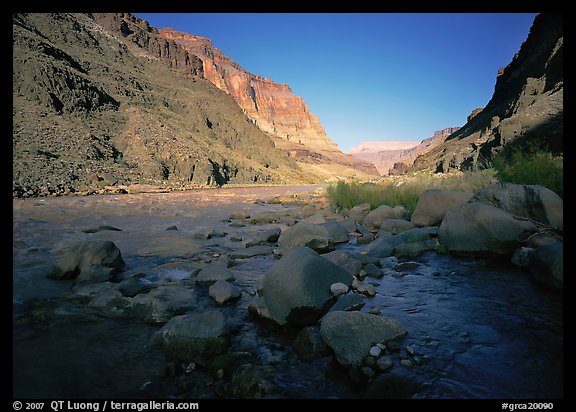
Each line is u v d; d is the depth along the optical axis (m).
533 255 4.70
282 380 2.64
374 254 6.48
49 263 6.31
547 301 3.94
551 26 52.97
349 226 9.25
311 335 3.19
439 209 8.08
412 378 2.57
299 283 3.73
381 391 2.46
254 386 2.52
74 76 39.72
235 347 3.21
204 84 102.56
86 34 66.75
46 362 2.92
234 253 7.25
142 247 7.98
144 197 24.00
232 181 54.84
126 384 2.65
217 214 15.08
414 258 6.16
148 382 2.67
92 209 15.84
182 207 18.02
